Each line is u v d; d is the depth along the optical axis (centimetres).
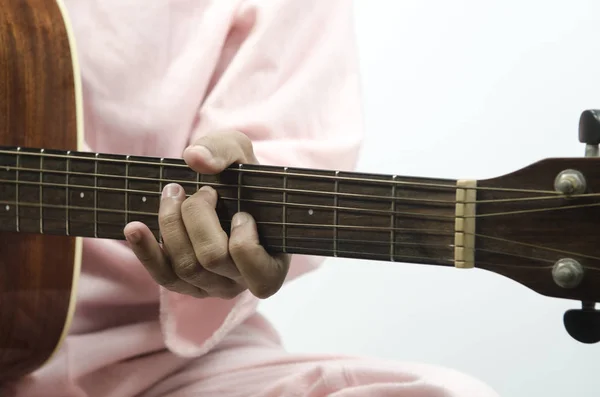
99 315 113
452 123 156
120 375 112
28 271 108
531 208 88
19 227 104
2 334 110
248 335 117
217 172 94
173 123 116
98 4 117
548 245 87
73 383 111
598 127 85
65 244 107
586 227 86
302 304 159
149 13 117
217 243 94
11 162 103
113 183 99
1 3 109
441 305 154
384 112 159
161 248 98
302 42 120
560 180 86
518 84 154
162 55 117
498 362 151
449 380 100
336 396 101
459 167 156
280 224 94
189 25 119
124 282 112
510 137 154
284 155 113
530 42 153
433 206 90
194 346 110
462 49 156
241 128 116
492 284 152
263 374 109
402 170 158
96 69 116
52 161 102
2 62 109
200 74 117
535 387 150
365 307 156
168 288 99
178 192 96
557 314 150
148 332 112
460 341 153
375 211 92
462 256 90
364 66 160
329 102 121
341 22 123
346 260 157
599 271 86
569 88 152
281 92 118
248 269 94
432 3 157
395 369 103
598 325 86
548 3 153
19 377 112
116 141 117
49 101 109
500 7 154
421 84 158
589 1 151
